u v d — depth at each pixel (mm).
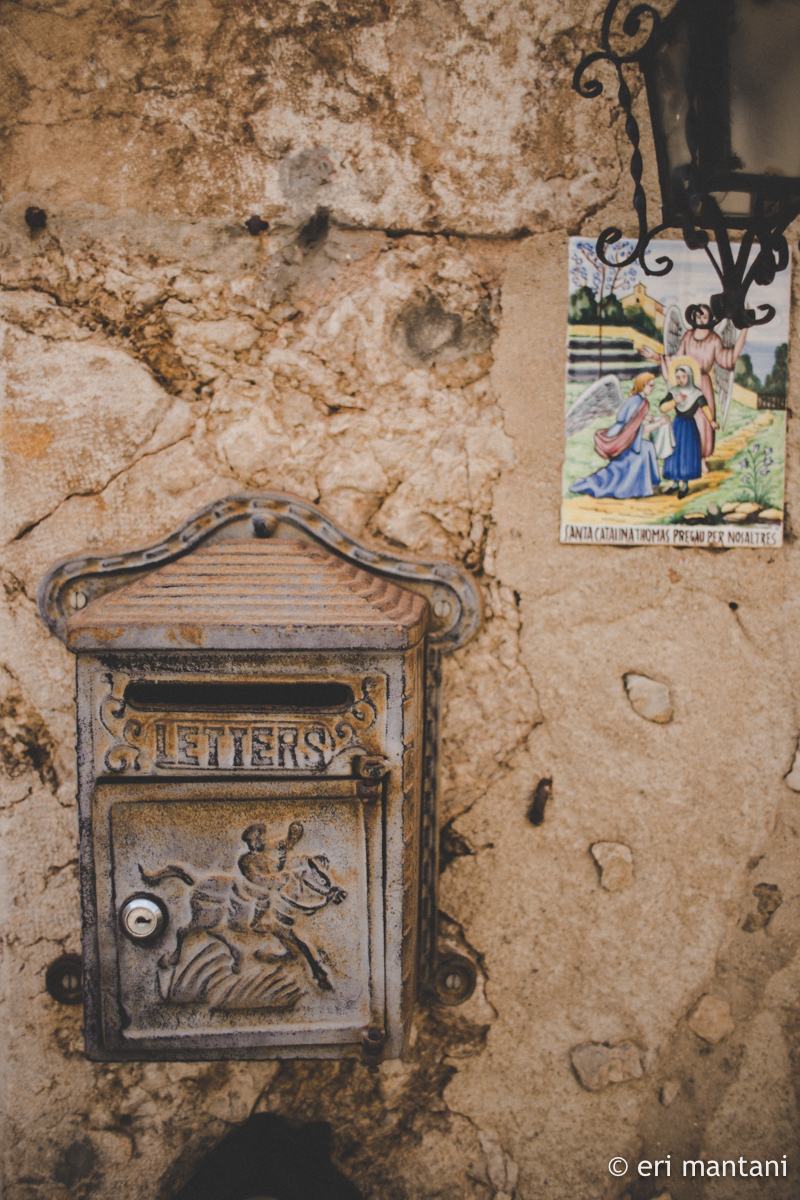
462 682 1221
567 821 1238
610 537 1223
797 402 1224
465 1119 1236
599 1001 1249
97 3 1141
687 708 1243
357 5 1146
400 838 924
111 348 1182
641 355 1203
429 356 1198
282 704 994
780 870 1264
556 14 1163
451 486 1211
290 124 1162
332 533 1172
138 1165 1204
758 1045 1267
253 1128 1172
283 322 1190
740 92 822
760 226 859
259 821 914
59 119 1152
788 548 1239
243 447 1198
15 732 1191
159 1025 929
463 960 1224
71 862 1200
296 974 934
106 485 1189
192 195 1169
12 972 1197
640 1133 1252
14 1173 1200
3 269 1162
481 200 1183
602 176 1187
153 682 890
